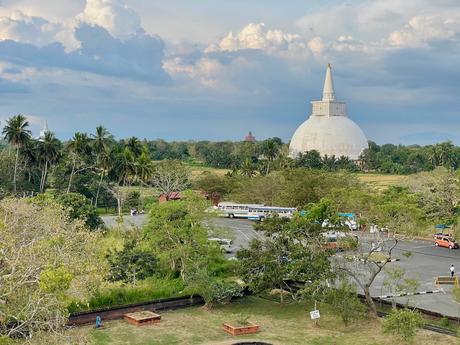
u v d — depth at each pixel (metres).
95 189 169.00
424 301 71.81
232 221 148.50
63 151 167.75
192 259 76.94
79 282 54.31
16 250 44.75
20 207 59.66
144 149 165.75
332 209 75.19
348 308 62.66
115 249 81.12
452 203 127.38
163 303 71.69
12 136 147.88
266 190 156.25
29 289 43.44
